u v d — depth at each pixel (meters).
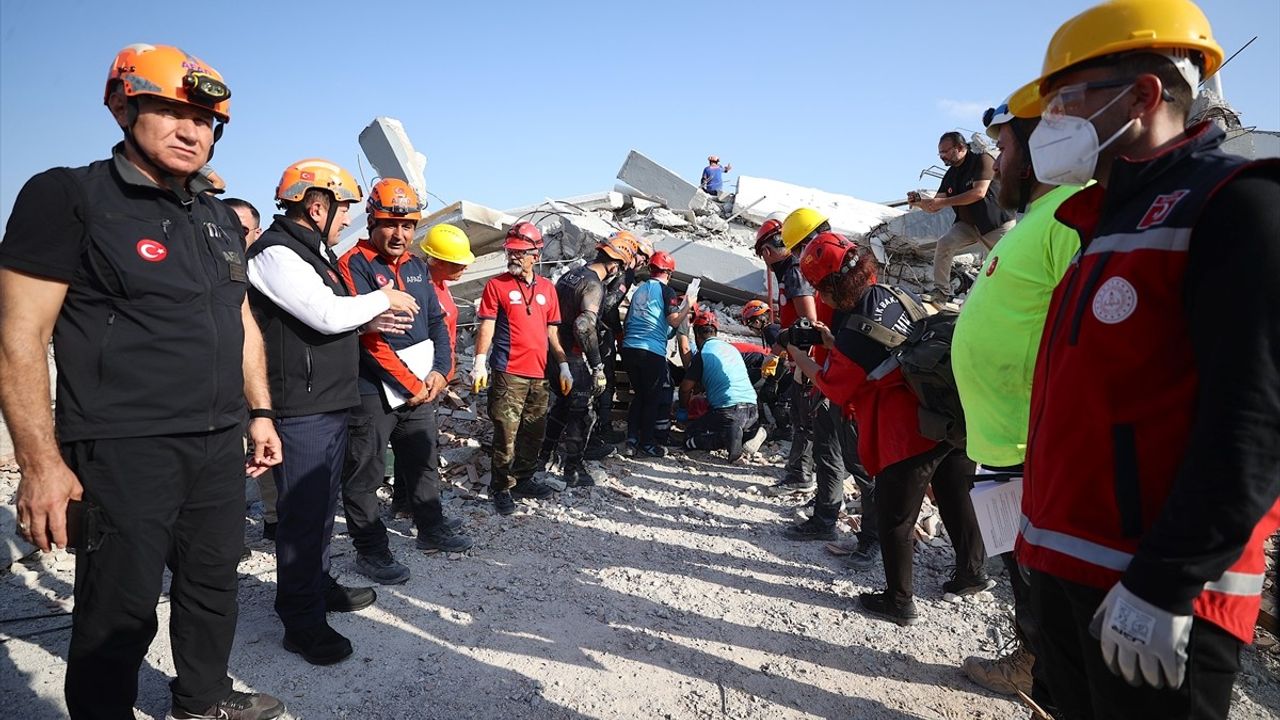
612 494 5.96
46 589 3.78
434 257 5.30
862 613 3.93
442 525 4.63
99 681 2.29
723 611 3.94
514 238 5.28
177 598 2.61
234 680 3.10
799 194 11.46
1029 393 2.47
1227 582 1.41
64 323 2.14
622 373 7.61
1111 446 1.45
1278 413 1.21
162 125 2.18
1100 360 1.46
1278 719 2.97
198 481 2.46
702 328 7.31
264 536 4.73
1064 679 1.76
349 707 2.96
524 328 5.26
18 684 2.96
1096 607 1.51
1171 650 1.28
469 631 3.63
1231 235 1.27
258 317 3.21
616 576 4.37
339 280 3.36
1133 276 1.41
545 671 3.28
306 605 3.25
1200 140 1.49
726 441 6.88
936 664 3.42
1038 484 1.64
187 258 2.32
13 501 4.32
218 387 2.41
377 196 3.86
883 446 3.54
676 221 10.36
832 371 3.56
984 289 2.57
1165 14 1.52
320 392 3.26
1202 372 1.29
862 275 3.59
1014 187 2.50
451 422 6.80
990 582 4.05
